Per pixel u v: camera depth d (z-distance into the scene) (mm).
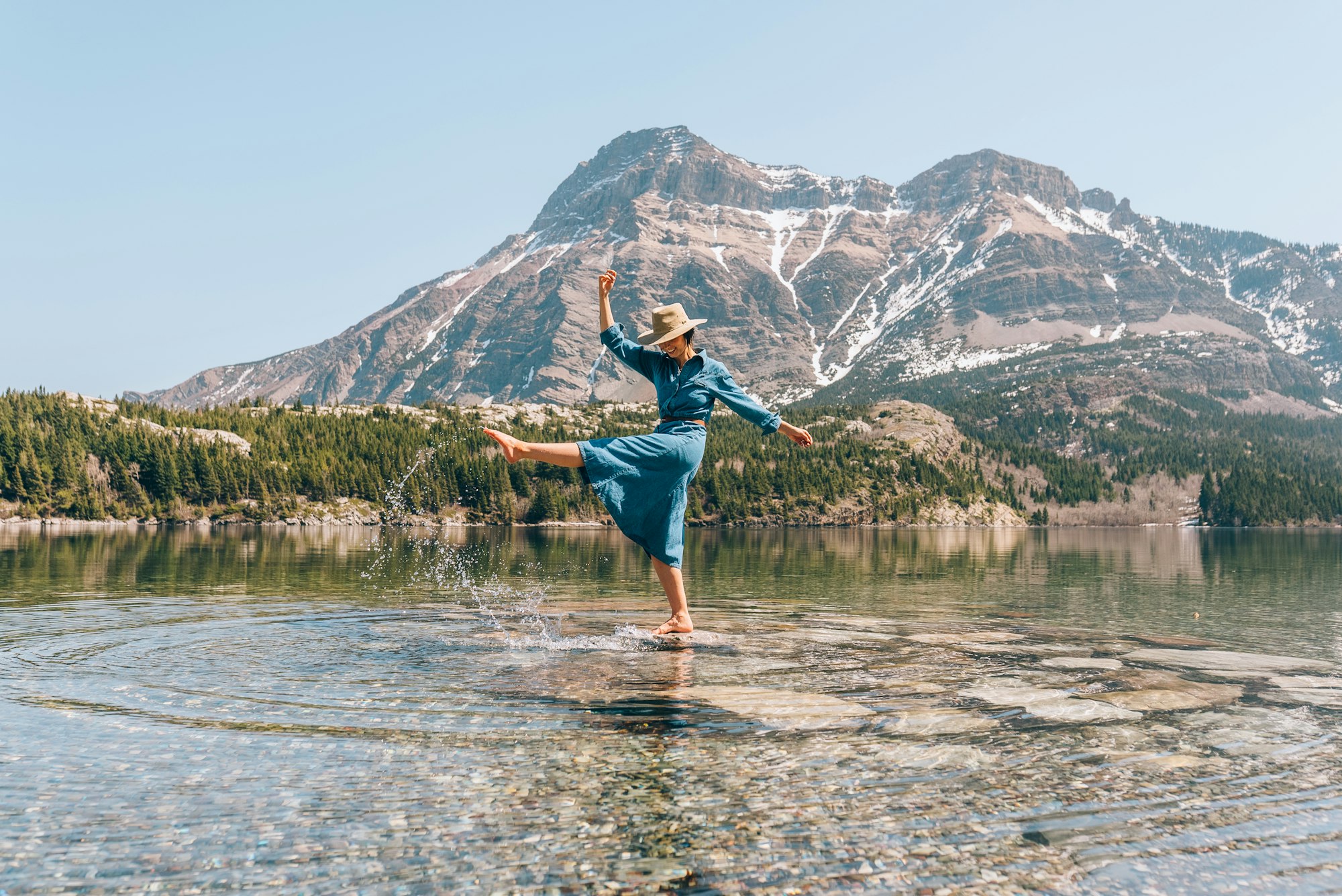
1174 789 4312
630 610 12070
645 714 5613
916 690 6473
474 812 3871
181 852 3420
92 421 127625
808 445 9172
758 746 4926
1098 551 49688
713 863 3387
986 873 3346
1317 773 4594
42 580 17281
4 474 102625
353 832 3631
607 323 9852
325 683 6488
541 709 5730
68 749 4727
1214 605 14820
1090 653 8594
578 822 3771
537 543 50375
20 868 3246
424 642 8578
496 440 8445
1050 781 4395
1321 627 11367
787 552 43094
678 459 9164
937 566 29922
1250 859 3521
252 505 113875
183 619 10438
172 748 4758
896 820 3859
